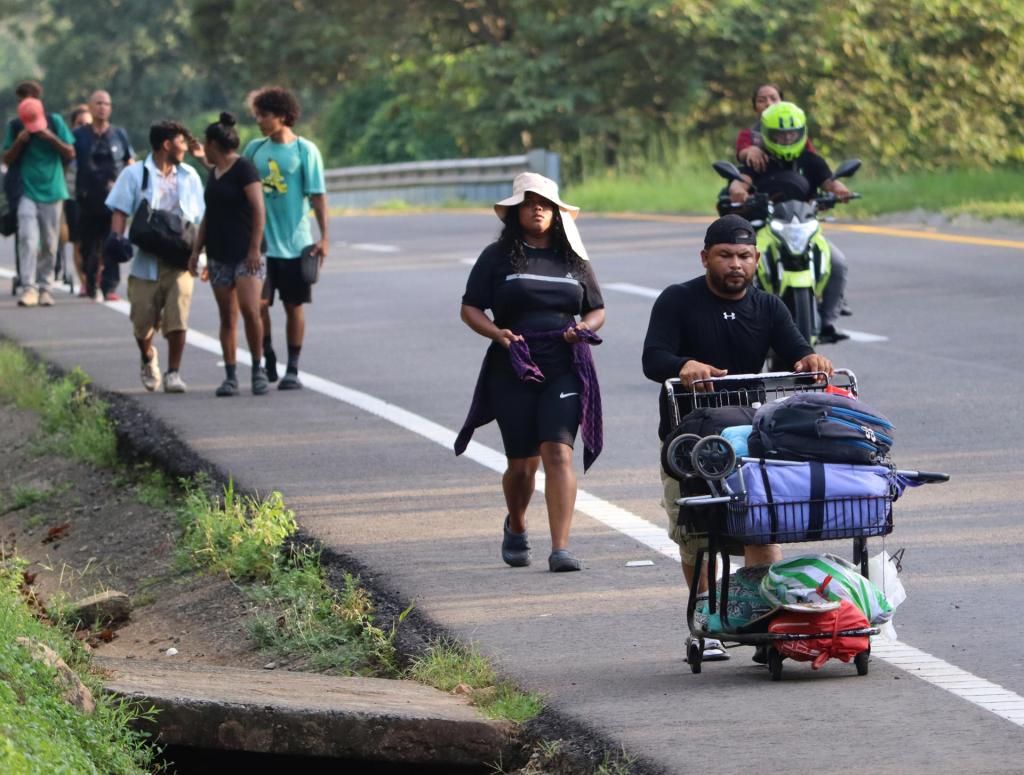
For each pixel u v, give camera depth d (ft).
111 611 96.22
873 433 66.90
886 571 71.67
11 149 205.77
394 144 574.56
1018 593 82.33
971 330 164.55
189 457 122.42
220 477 116.16
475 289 91.40
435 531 99.25
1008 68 465.47
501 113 457.27
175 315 145.48
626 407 135.33
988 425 122.62
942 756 59.57
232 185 140.67
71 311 202.49
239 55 497.46
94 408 141.79
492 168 407.85
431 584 88.12
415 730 67.67
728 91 470.39
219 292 143.43
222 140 140.46
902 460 112.88
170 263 145.07
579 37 459.32
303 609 86.69
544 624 80.43
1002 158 464.65
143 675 73.41
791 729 63.16
